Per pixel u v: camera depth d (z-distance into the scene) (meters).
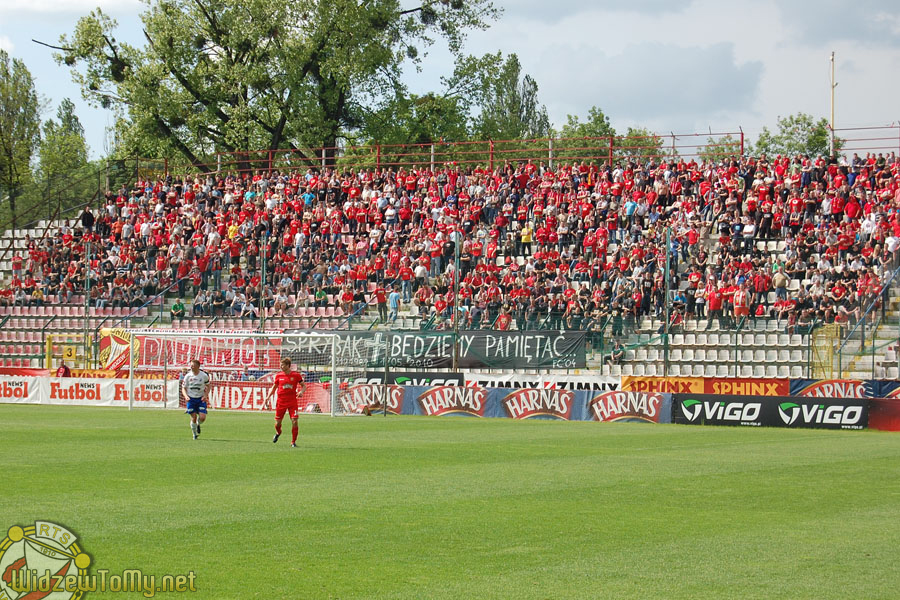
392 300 58.25
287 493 20.31
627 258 56.62
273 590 12.84
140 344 53.38
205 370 52.00
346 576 13.54
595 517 17.98
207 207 72.19
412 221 65.44
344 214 67.69
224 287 63.72
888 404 39.84
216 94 89.06
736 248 57.12
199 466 24.69
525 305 55.59
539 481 22.61
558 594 12.70
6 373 53.50
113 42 87.31
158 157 89.94
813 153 99.56
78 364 60.34
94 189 78.62
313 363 52.09
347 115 93.62
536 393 45.97
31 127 101.94
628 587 13.09
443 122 96.00
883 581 13.47
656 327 53.25
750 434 37.47
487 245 61.19
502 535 16.25
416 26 93.25
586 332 51.72
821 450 30.80
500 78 100.00
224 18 85.56
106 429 35.81
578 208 61.84
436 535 16.19
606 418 44.78
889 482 23.09
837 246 54.22
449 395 47.44
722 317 52.47
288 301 61.41
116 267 67.19
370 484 21.77
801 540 16.12
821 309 51.47
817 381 44.47
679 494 20.88
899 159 60.72
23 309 66.25
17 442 30.55
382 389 48.41
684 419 43.47
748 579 13.53
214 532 16.25
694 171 62.34
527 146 101.62
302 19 87.44
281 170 88.12
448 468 24.89
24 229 76.25
